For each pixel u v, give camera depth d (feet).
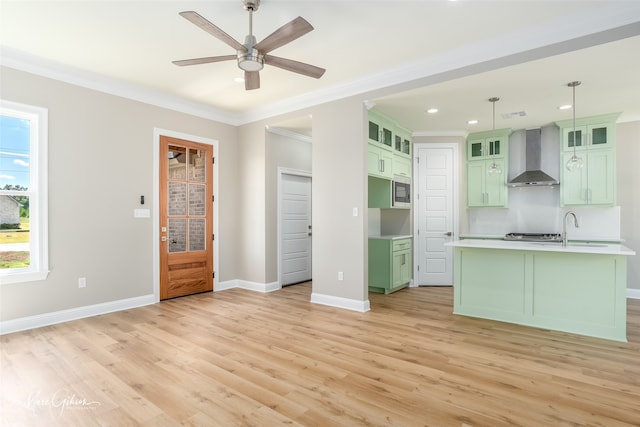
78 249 12.40
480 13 8.91
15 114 11.23
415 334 10.82
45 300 11.64
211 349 9.61
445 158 18.65
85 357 9.04
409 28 9.65
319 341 10.23
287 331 11.12
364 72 12.69
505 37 10.11
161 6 8.59
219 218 17.26
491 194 18.44
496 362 8.74
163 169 15.01
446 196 18.63
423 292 17.03
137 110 14.12
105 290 13.12
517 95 12.80
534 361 8.79
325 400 6.99
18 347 9.70
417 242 18.72
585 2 8.45
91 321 12.09
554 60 9.80
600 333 10.48
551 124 17.31
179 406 6.77
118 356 9.11
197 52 11.05
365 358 9.02
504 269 12.09
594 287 10.59
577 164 12.57
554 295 11.22
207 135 16.75
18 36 10.00
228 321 12.16
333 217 14.24
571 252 10.76
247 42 8.23
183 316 12.75
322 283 14.60
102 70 12.36
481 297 12.56
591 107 14.28
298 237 19.42
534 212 18.22
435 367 8.48
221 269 17.34
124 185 13.69
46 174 11.64
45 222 11.60
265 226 17.01
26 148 11.58
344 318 12.52
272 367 8.48
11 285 10.97
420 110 14.70
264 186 17.03
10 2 8.32
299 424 6.20
